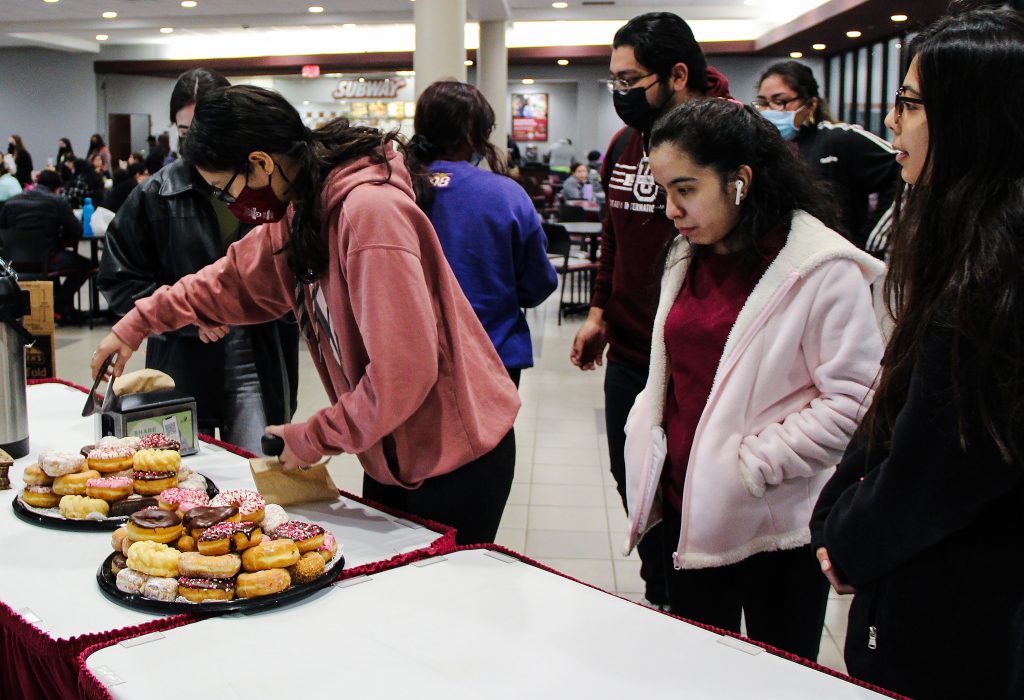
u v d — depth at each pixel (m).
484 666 1.16
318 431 1.62
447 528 1.66
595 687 1.12
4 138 18.78
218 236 2.72
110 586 1.38
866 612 1.20
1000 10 1.09
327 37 17.09
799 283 1.60
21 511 1.72
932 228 1.10
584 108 18.34
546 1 12.83
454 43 7.41
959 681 1.11
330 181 1.57
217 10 13.36
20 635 1.29
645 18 2.37
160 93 19.45
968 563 1.09
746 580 1.77
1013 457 1.01
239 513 1.41
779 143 1.63
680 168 1.59
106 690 1.10
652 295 2.48
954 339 1.02
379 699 1.09
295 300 1.84
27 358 3.06
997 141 1.04
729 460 1.64
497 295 2.57
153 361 2.79
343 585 1.42
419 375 1.51
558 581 1.43
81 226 8.13
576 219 10.70
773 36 14.12
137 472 1.74
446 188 2.53
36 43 17.08
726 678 1.14
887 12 10.73
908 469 1.10
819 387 1.63
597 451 4.91
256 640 1.23
